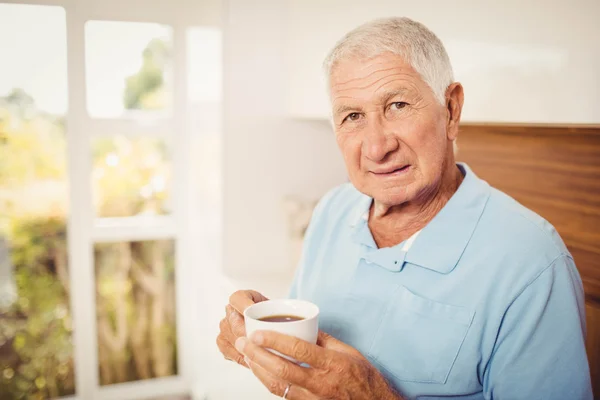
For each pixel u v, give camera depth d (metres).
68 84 2.17
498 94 0.95
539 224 0.76
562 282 0.71
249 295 0.87
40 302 2.31
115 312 2.41
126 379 2.47
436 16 1.11
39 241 2.27
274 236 2.01
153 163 2.37
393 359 0.81
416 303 0.79
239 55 1.87
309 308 0.76
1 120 2.14
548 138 1.16
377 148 0.75
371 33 0.75
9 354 2.30
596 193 1.05
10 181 2.20
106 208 2.35
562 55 0.81
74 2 2.09
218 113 1.92
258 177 1.96
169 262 2.45
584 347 0.71
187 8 2.21
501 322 0.73
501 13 0.93
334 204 1.04
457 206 0.80
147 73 2.28
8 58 2.10
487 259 0.76
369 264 0.86
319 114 1.58
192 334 2.47
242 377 1.48
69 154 2.23
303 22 1.68
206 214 2.16
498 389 0.73
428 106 0.75
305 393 0.72
